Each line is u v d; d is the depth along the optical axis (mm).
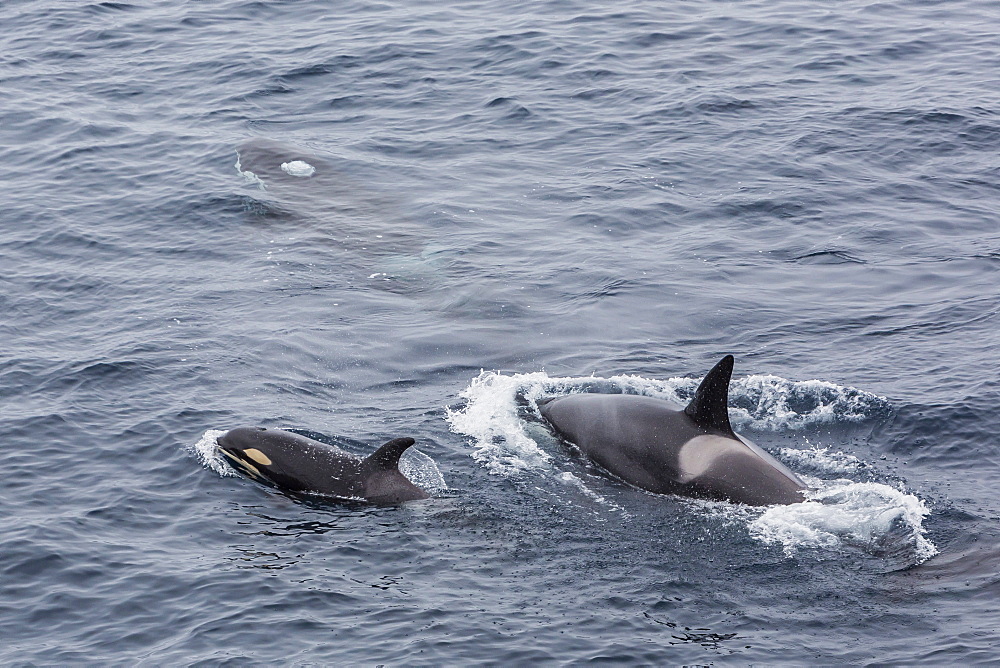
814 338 49750
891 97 77250
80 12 96500
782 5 96438
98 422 42531
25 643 30953
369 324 52000
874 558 33969
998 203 63312
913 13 94188
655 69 82875
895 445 40875
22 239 59844
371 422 43094
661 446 39188
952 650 29562
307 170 68625
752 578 33250
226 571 33844
